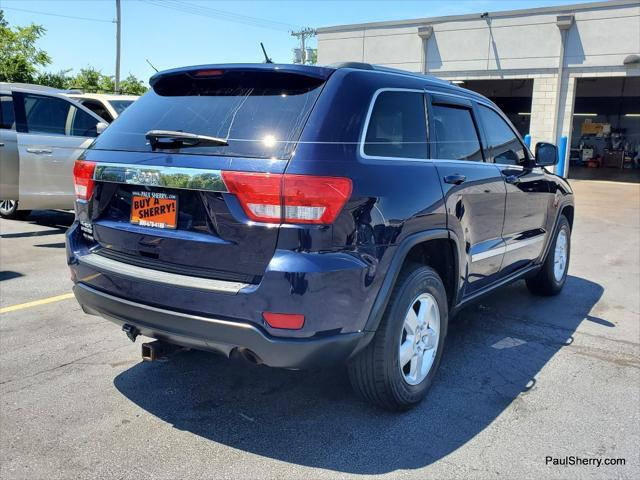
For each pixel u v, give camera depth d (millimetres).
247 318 2645
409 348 3230
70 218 9711
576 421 3254
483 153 4168
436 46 20844
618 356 4223
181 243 2857
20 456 2807
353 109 2953
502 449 2955
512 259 4621
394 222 2943
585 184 19109
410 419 3246
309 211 2600
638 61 17672
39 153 7453
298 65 3010
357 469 2762
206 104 3154
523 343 4457
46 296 5320
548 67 19203
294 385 3643
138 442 2961
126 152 3131
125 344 4242
